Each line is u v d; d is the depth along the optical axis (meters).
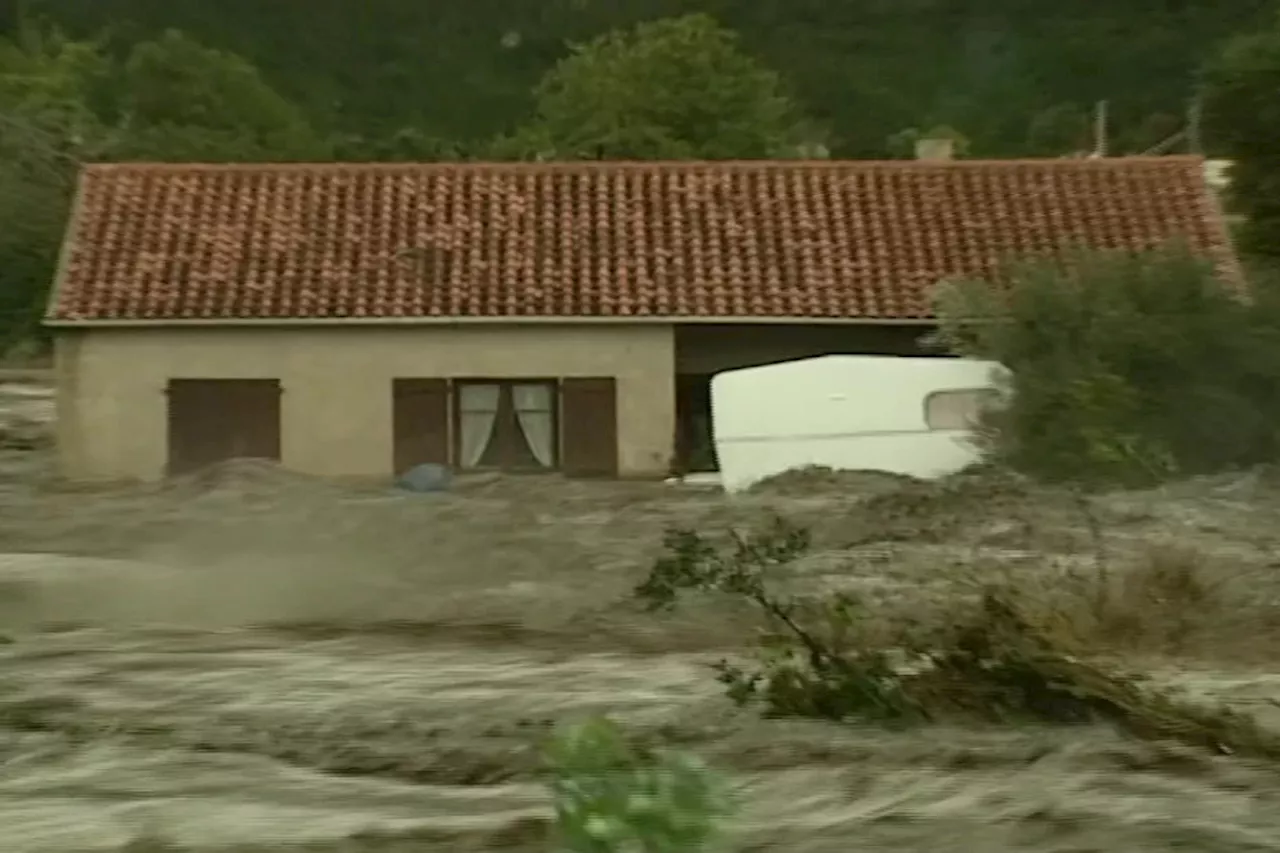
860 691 23.56
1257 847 17.70
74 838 18.19
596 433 68.25
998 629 23.88
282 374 68.06
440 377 68.06
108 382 68.00
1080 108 179.12
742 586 26.86
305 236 72.00
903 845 17.61
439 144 164.50
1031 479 55.16
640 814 13.44
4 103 154.25
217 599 37.78
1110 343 58.06
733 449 60.28
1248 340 58.00
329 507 55.53
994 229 72.31
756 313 67.81
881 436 59.31
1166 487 53.72
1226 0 180.62
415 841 17.92
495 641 31.92
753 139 146.00
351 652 30.50
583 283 69.19
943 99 192.75
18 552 46.31
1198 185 74.31
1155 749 21.91
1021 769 20.97
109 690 26.56
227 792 20.25
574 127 148.88
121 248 70.81
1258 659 28.95
